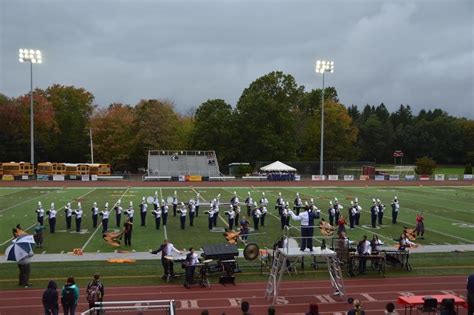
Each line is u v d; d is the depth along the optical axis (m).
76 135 89.06
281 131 83.50
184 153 78.38
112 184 59.59
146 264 20.45
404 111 150.12
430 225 31.06
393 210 31.58
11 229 28.23
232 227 29.08
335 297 16.39
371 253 19.38
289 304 15.66
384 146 124.88
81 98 96.38
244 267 20.09
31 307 14.99
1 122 81.19
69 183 60.03
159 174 71.31
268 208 38.12
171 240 25.72
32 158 63.38
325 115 90.12
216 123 82.81
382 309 15.20
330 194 49.53
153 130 83.94
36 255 22.02
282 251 15.78
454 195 49.62
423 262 21.25
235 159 83.06
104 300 15.73
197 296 16.33
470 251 23.50
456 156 125.69
